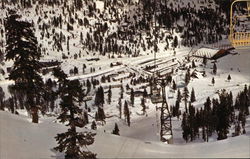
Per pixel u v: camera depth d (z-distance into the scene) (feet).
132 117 537.24
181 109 549.54
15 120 131.75
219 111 313.32
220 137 294.05
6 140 109.09
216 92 609.42
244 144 86.38
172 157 90.27
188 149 103.45
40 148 111.14
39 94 138.72
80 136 95.40
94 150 110.01
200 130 437.99
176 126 450.71
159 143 127.75
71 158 94.63
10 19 130.21
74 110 95.61
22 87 132.98
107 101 612.29
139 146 116.98
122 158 100.22
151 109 564.30
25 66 130.82
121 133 469.57
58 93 97.25
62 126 139.03
